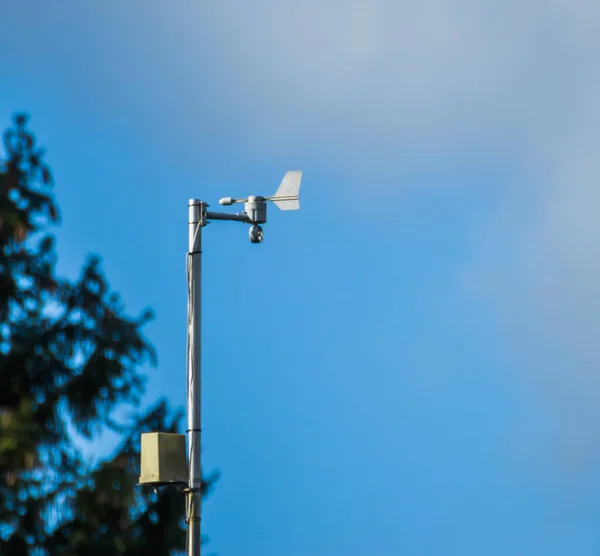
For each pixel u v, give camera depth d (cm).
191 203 2986
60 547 4681
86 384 4947
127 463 4944
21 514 4634
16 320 4969
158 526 4906
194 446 2902
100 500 4781
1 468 4509
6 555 4572
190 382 2933
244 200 3016
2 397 4834
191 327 2953
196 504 2861
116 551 4706
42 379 4903
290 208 3005
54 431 4859
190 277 2964
